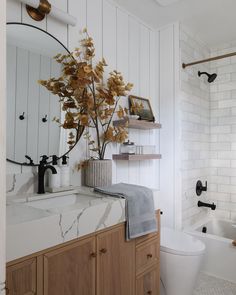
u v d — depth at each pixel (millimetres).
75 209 1048
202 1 2008
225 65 2855
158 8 2104
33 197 1294
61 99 1577
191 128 2525
